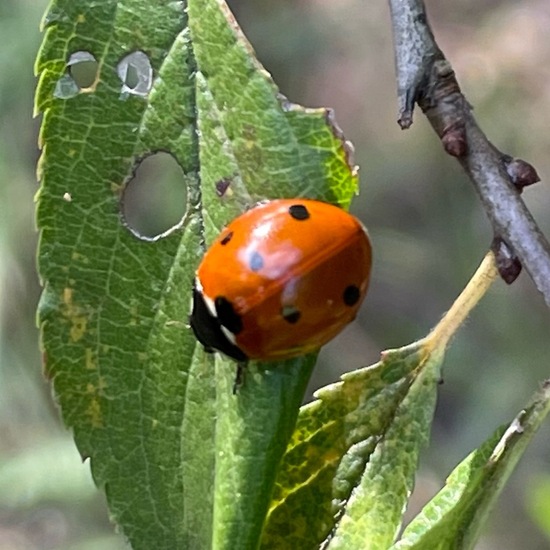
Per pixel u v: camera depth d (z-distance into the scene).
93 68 0.06
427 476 0.13
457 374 0.13
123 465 0.05
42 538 0.12
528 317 0.13
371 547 0.05
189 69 0.05
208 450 0.05
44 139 0.05
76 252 0.05
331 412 0.05
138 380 0.05
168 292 0.05
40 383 0.11
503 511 0.13
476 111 0.13
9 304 0.11
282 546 0.05
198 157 0.05
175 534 0.05
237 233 0.05
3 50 0.11
